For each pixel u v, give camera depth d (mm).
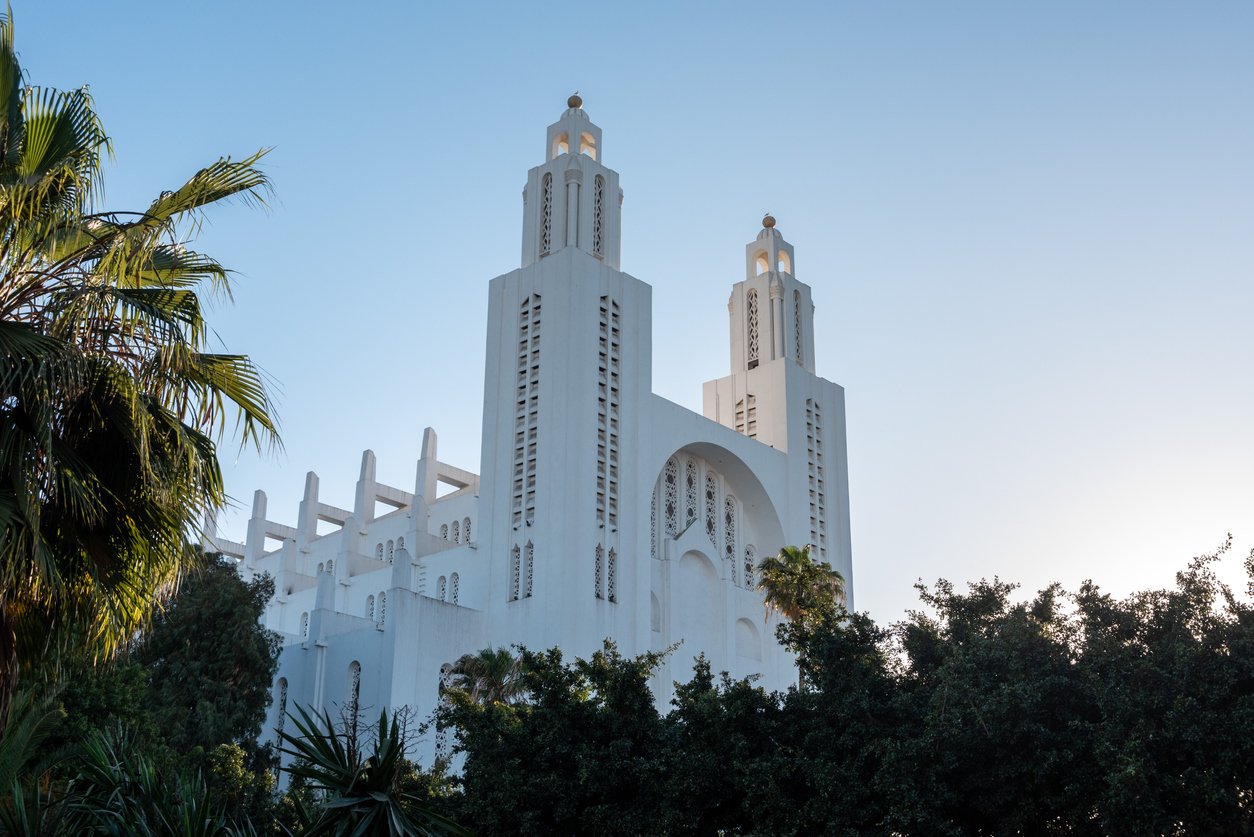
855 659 32281
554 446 67688
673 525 74812
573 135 77375
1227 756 25625
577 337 69625
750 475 79062
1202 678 26656
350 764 20594
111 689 40219
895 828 28281
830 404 87500
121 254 17453
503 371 72312
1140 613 29234
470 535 81062
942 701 28078
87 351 17375
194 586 55156
